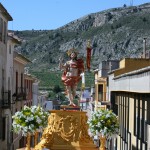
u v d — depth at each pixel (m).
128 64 43.38
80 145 21.80
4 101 45.94
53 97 127.50
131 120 31.67
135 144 29.58
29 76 66.62
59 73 174.00
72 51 22.73
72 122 22.12
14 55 52.69
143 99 26.31
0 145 44.16
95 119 24.38
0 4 41.28
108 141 48.47
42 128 24.38
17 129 24.12
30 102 69.62
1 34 44.75
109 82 48.31
